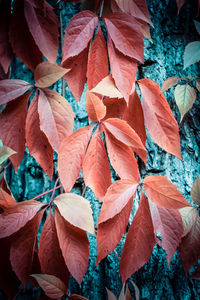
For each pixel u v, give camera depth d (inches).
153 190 20.1
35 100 20.1
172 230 20.0
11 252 19.7
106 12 22.0
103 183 20.2
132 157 20.3
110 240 19.9
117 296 22.0
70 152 19.8
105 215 19.5
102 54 20.6
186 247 21.3
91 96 19.8
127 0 20.7
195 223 21.4
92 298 22.0
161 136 20.9
